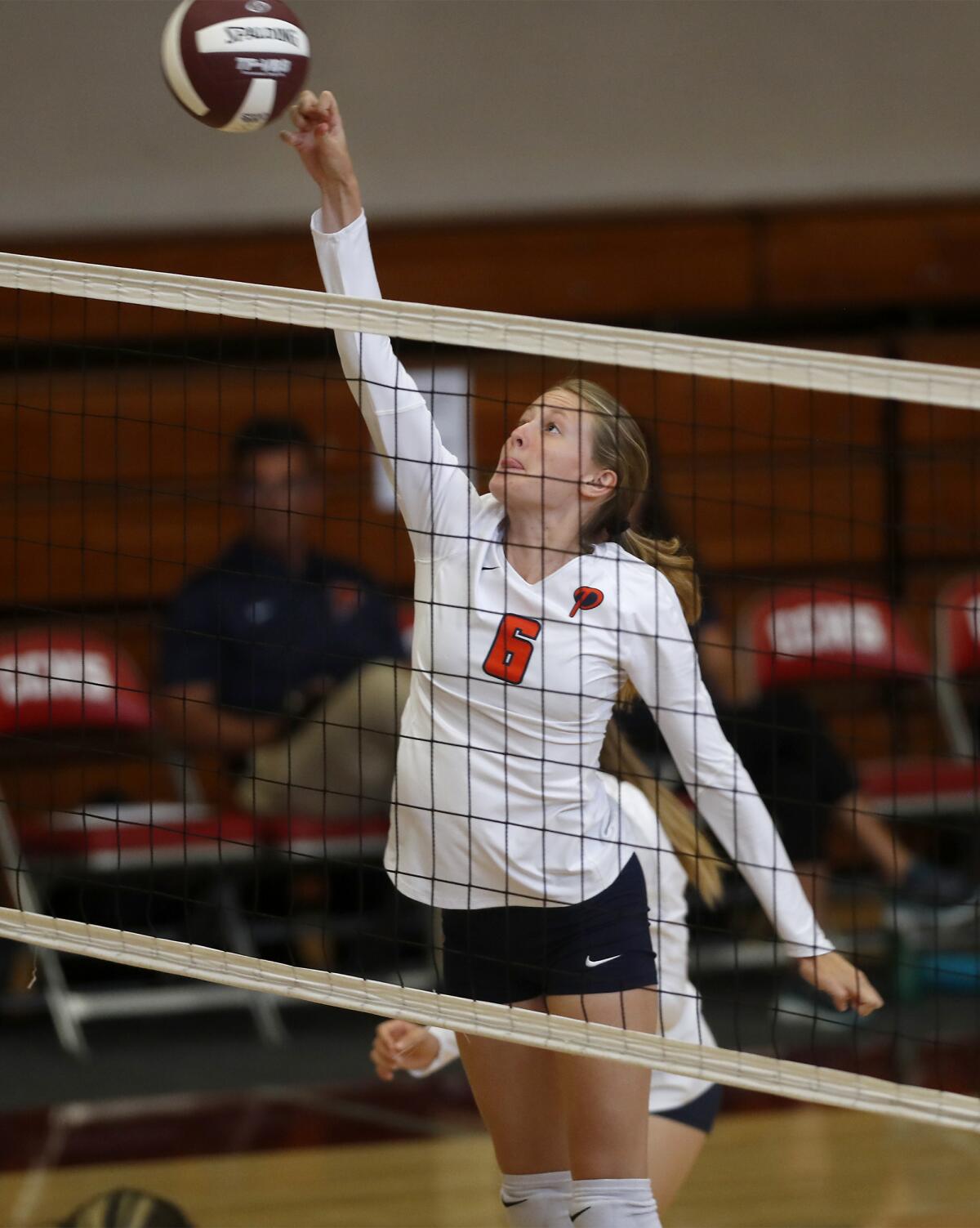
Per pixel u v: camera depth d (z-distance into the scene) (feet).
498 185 73.05
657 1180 29.07
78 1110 50.75
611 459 26.17
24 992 60.13
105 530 71.82
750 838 25.57
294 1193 43.57
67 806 66.74
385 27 71.31
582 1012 25.43
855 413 74.95
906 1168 45.85
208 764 67.77
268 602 57.88
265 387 71.97
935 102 74.23
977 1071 52.03
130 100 71.00
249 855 55.77
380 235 73.26
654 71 73.05
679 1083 29.32
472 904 25.80
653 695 25.61
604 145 73.36
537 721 25.17
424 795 25.71
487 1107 27.27
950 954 60.80
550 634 25.22
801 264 75.66
